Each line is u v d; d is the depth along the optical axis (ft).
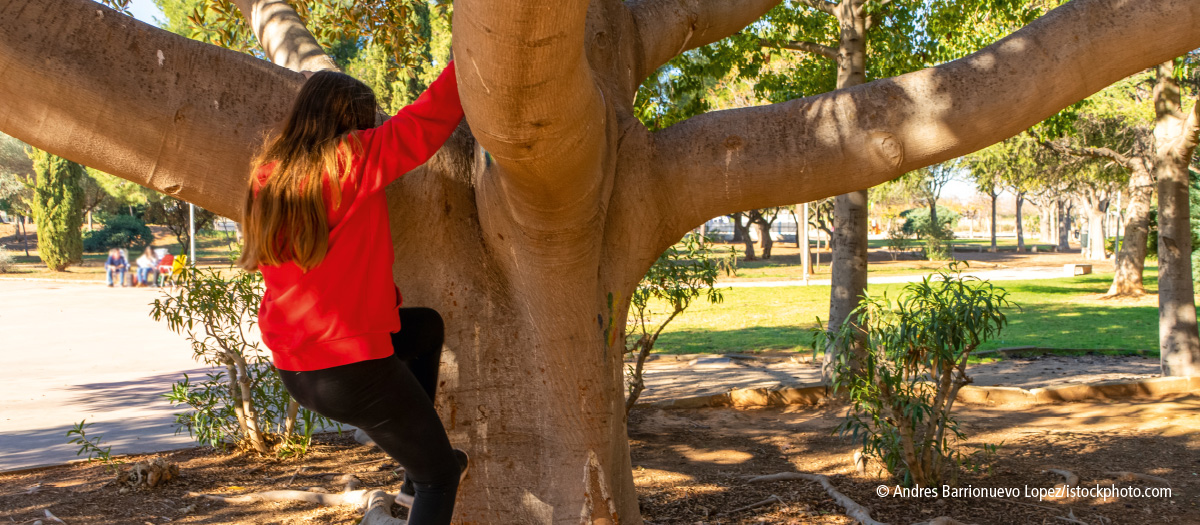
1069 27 8.75
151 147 7.80
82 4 7.62
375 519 10.77
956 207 363.35
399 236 9.16
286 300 6.04
